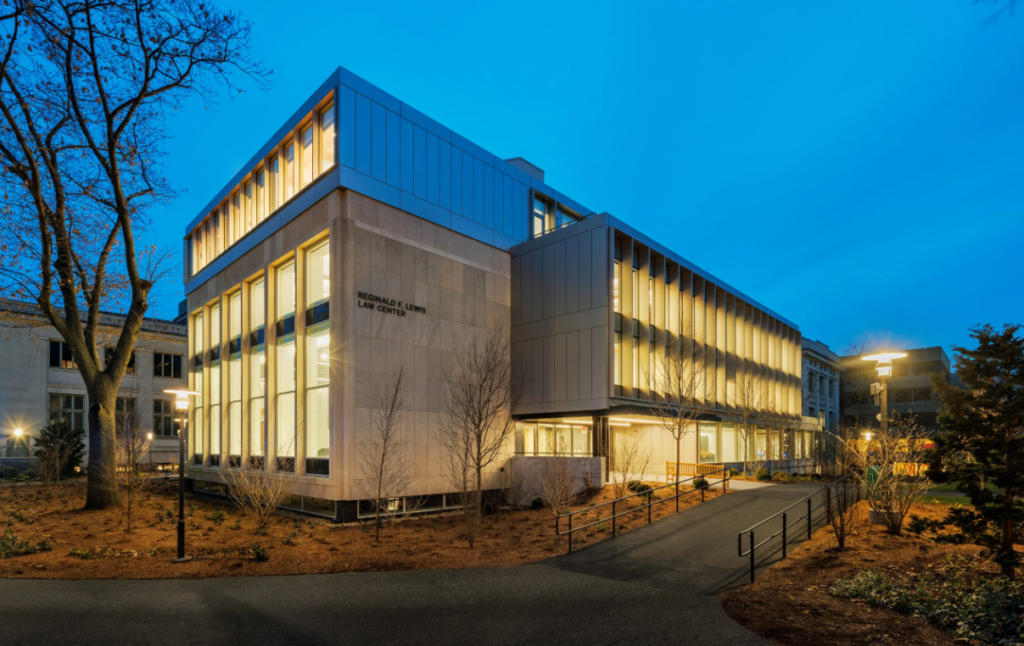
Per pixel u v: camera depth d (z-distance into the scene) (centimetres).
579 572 1290
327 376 2231
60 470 3469
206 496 3023
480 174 2833
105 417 2156
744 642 851
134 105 2022
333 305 2169
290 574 1282
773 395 4522
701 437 3609
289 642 862
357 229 2220
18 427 4147
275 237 2561
